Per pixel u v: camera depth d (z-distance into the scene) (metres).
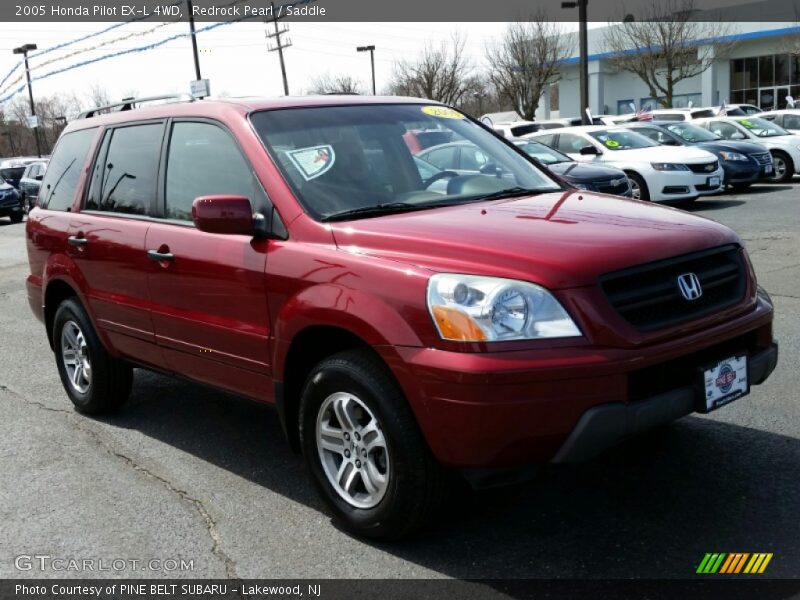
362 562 3.51
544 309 3.10
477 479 3.21
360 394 3.45
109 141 5.30
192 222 4.46
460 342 3.10
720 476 4.04
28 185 25.59
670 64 40.94
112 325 5.06
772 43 41.38
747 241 10.98
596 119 27.23
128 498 4.30
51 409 5.88
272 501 4.18
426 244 3.42
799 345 6.12
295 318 3.66
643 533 3.56
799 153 18.83
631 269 3.24
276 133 4.23
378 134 4.46
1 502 4.33
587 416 3.05
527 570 3.35
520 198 4.24
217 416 5.53
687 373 3.35
